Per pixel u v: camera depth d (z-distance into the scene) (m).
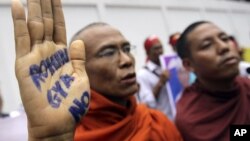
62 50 1.02
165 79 3.26
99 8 5.32
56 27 1.03
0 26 3.96
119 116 1.44
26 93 0.93
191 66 1.90
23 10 0.94
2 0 4.01
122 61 1.39
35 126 0.92
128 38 5.80
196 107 1.81
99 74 1.40
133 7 6.09
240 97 1.76
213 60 1.73
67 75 1.00
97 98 1.41
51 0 1.03
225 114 1.74
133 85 1.41
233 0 9.70
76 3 4.94
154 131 1.51
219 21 8.65
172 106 3.23
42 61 0.96
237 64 1.74
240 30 9.40
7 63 3.93
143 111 1.58
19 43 0.94
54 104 0.94
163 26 6.73
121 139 1.40
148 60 3.62
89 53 1.41
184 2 7.51
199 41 1.76
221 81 1.76
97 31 1.42
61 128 0.93
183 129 1.79
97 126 1.41
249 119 1.73
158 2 6.73
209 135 1.70
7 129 1.25
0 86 3.60
